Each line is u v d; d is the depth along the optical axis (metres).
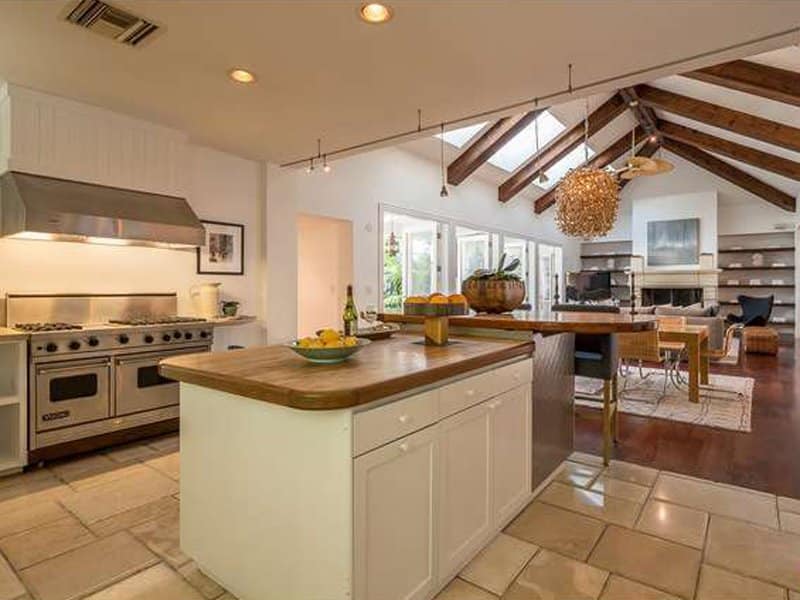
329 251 6.35
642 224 11.76
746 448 3.39
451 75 2.88
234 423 1.69
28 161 3.04
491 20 2.29
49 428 3.01
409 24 2.32
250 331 4.72
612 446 3.43
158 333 3.51
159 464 3.09
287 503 1.53
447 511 1.82
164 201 3.72
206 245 4.28
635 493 2.66
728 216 11.26
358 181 6.11
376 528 1.49
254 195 4.75
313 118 3.60
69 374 3.09
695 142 8.65
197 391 1.85
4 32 2.37
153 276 4.00
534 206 10.66
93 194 3.30
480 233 8.90
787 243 10.83
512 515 2.32
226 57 2.64
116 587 1.85
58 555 2.07
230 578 1.75
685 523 2.34
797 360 7.14
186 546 1.94
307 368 1.72
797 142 6.18
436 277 7.67
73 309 3.54
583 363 3.10
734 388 5.24
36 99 3.07
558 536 2.21
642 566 1.99
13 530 2.28
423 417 1.68
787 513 2.44
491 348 2.18
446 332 2.36
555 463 2.81
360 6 2.17
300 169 5.23
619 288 12.55
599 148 9.42
